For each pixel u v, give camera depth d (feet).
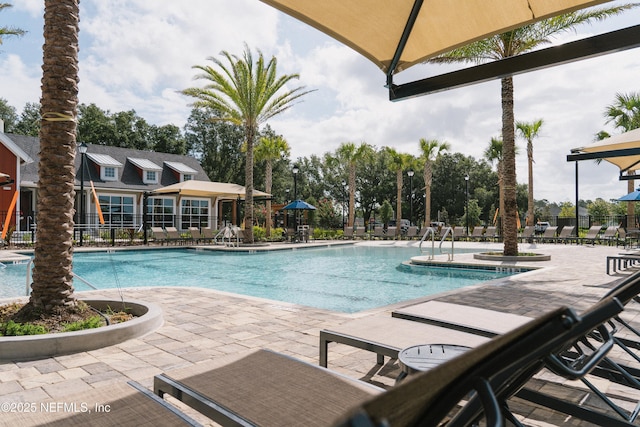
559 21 38.81
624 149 25.55
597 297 21.72
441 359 7.98
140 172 91.71
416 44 11.93
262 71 61.00
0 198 68.80
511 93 41.96
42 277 15.19
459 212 149.48
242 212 133.08
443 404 2.62
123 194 85.56
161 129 140.26
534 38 40.40
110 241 62.75
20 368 11.65
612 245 63.93
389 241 81.41
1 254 45.19
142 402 5.93
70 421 5.38
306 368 7.28
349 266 43.75
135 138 132.87
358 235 88.53
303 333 15.19
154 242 66.44
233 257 52.16
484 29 11.58
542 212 149.89
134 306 17.69
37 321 14.65
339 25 11.01
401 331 10.39
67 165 15.46
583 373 4.91
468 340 9.61
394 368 11.67
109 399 6.02
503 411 4.69
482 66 11.45
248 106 61.67
